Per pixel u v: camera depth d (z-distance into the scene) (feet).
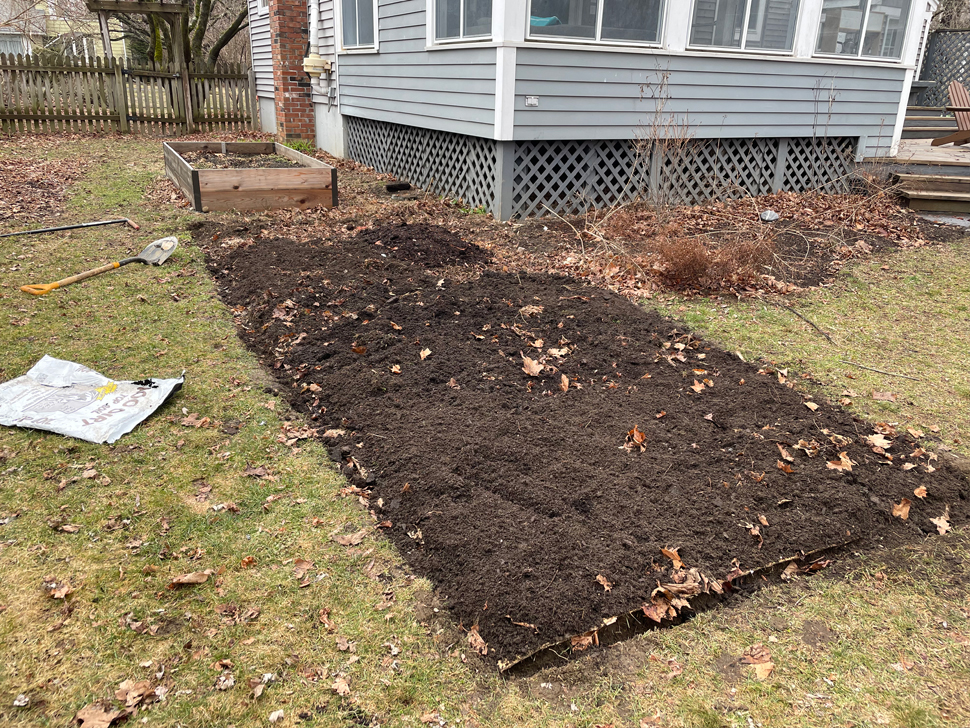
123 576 8.70
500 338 15.40
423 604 8.49
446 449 11.21
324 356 14.53
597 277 19.47
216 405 12.80
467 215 25.32
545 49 22.62
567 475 10.55
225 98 47.34
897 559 9.46
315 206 25.66
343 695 7.29
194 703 7.11
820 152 30.04
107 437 11.51
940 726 7.03
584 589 8.46
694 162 27.68
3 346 14.58
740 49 25.99
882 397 13.35
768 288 19.21
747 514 9.91
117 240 21.62
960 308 18.02
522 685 7.50
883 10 28.58
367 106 34.17
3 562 8.79
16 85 40.81
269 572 8.92
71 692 7.14
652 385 13.55
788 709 7.23
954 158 28.96
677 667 7.73
